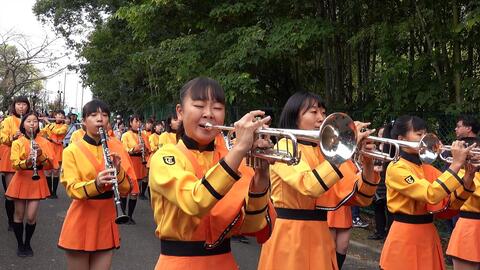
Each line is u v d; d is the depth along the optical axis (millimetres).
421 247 3811
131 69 16641
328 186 2961
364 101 8336
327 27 7594
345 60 9133
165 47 8812
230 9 7977
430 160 3523
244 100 8922
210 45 8398
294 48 7789
